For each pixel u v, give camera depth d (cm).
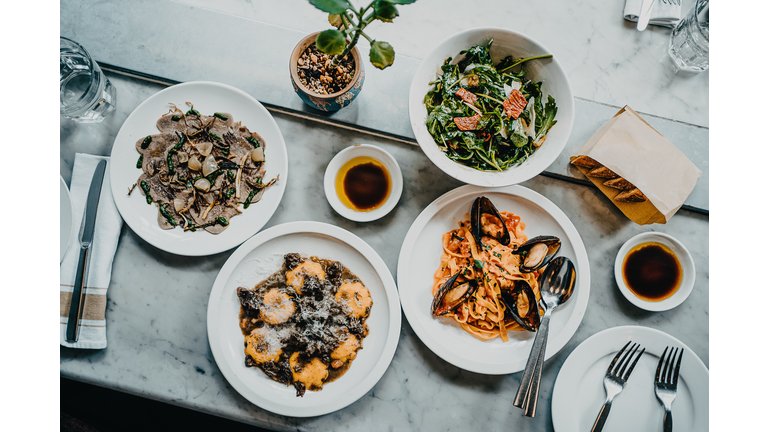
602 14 168
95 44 158
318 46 109
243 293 143
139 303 154
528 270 145
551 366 152
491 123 141
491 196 152
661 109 165
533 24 168
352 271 149
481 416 151
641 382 147
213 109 151
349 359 144
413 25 165
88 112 153
